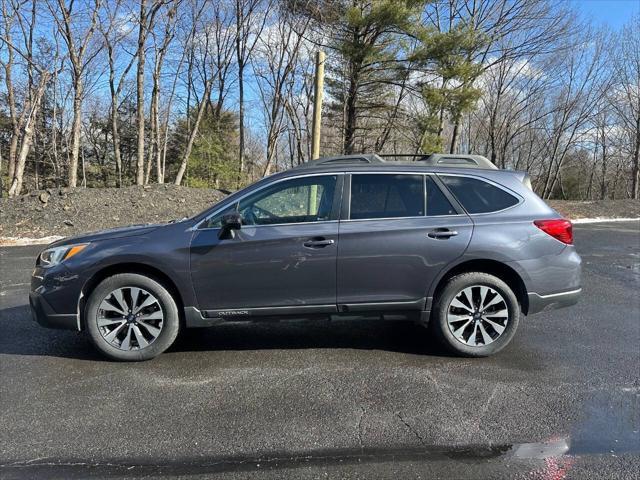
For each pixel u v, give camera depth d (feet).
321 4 63.77
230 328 17.54
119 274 14.12
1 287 24.00
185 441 9.98
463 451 9.62
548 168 116.47
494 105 100.58
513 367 13.89
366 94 69.31
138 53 57.88
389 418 10.92
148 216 47.34
